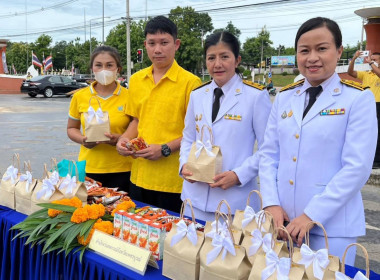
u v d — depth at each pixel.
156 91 2.61
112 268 1.71
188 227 1.59
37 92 21.03
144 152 2.49
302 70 1.71
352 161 1.58
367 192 5.15
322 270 1.33
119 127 2.96
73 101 3.07
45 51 60.09
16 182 2.47
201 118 2.24
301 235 1.57
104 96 2.99
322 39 1.63
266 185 1.84
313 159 1.69
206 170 2.04
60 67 66.12
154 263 1.69
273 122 1.93
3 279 2.33
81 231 1.89
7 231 2.28
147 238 1.77
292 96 1.84
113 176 3.00
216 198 2.19
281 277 1.33
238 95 2.16
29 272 2.16
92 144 2.85
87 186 2.55
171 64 2.58
